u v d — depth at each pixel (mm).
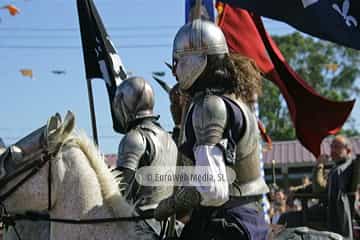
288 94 9523
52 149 5613
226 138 5133
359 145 25703
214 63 5434
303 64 44531
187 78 5449
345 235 10023
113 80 9891
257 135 5340
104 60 9938
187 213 5977
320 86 44281
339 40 7504
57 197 5629
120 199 5719
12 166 5621
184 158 5305
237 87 5449
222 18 10203
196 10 5949
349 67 44031
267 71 9828
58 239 5629
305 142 9344
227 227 5238
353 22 7531
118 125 8547
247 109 5332
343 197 10109
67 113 5633
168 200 5340
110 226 5613
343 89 43875
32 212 5688
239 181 5277
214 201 5023
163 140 7441
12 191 5613
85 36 10070
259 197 5441
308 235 5871
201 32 5418
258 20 10133
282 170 26250
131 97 7562
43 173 5605
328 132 9195
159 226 6199
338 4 7547
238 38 10109
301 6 7555
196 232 5375
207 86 5453
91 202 5629
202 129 5102
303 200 10617
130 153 7125
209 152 5035
